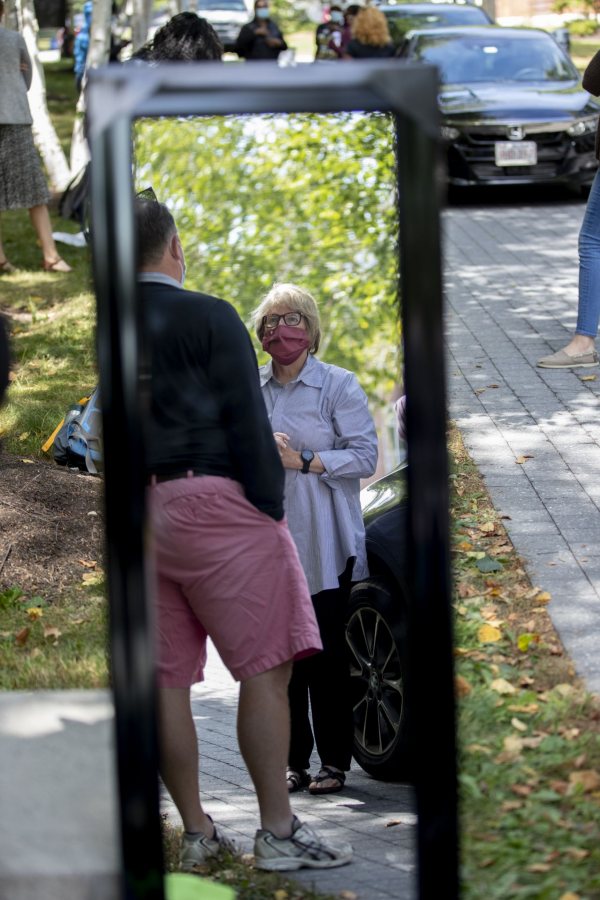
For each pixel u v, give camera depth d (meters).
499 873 4.38
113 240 3.44
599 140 9.84
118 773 3.61
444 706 3.57
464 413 9.27
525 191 19.36
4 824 3.95
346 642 6.43
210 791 6.20
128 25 25.58
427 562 3.53
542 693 5.58
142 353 4.67
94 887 3.72
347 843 5.07
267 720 4.88
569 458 8.29
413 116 3.36
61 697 4.88
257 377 4.73
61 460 9.34
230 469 4.76
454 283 13.59
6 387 4.74
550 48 20.12
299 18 57.69
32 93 18.66
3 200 14.47
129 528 3.55
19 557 7.96
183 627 4.93
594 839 4.54
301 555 6.03
